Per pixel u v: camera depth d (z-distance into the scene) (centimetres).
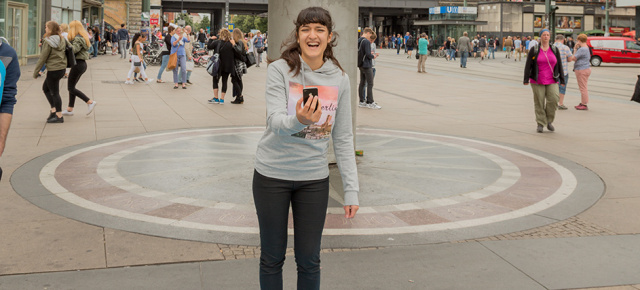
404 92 1655
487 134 941
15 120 991
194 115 1105
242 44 1291
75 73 1042
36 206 502
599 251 415
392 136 904
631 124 1070
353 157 287
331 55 280
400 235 443
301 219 282
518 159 737
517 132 966
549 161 728
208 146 787
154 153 735
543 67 955
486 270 377
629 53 3244
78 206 503
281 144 272
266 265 288
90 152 737
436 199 546
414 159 725
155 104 1263
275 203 277
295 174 274
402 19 8394
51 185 573
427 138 889
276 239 283
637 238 445
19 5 2203
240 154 735
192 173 630
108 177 608
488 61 3806
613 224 480
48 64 953
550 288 351
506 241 433
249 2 7000
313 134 271
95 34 3212
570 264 389
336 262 387
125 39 3183
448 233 450
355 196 282
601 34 5697
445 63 3422
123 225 454
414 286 352
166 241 421
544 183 614
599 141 884
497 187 595
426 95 1579
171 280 354
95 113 1106
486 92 1673
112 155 720
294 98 271
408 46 4141
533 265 387
